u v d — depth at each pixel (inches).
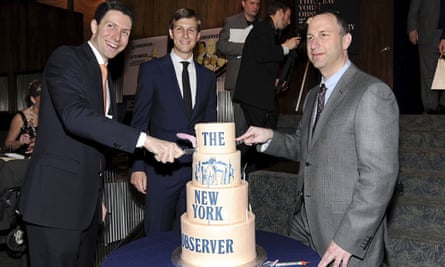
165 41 269.6
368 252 79.9
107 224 149.4
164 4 276.4
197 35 119.6
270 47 150.6
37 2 305.1
